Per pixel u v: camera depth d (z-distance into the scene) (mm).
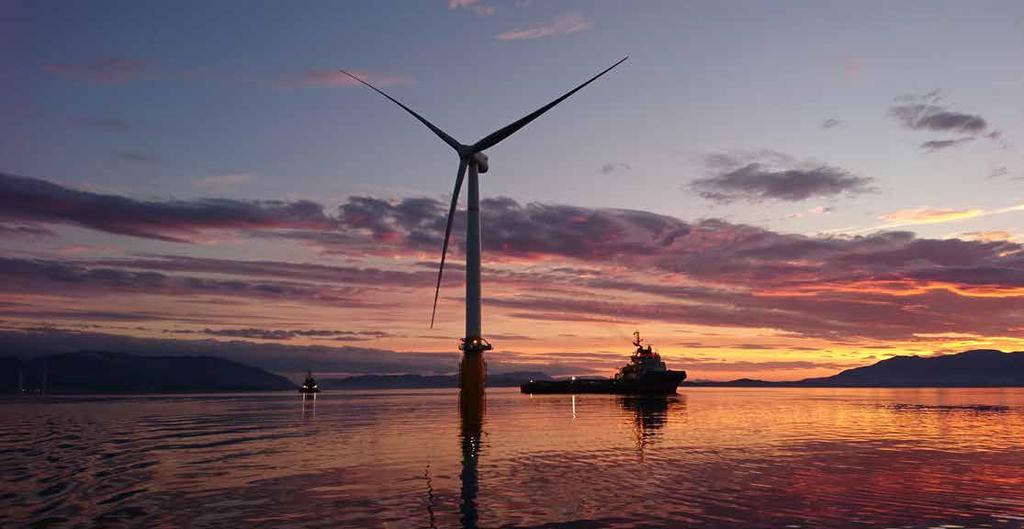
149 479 55406
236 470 60344
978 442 86812
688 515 41281
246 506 44000
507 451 74500
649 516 41000
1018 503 45281
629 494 47875
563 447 78562
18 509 43500
